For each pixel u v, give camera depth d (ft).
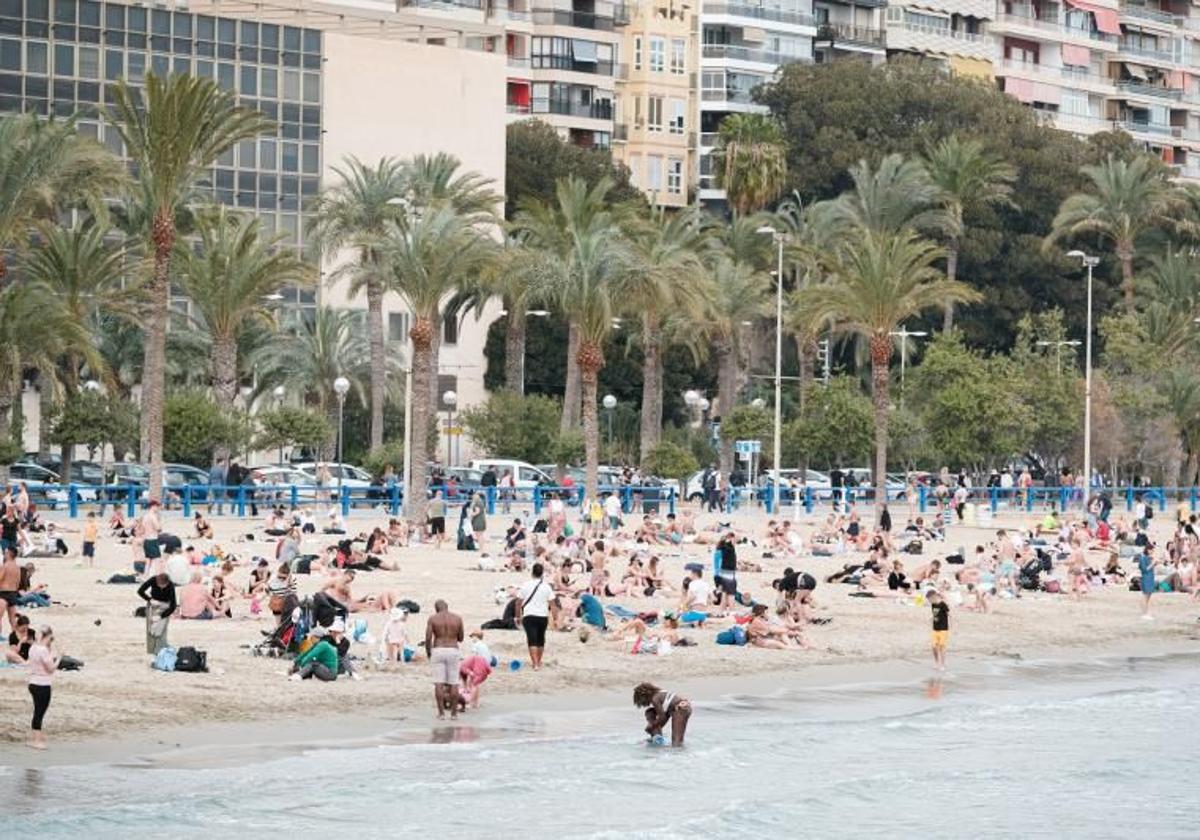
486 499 465.88
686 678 242.99
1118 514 554.87
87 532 320.91
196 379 566.36
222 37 629.10
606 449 625.82
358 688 218.59
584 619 263.70
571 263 445.37
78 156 407.64
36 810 164.04
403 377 596.29
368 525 419.95
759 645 266.77
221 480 472.44
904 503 558.97
